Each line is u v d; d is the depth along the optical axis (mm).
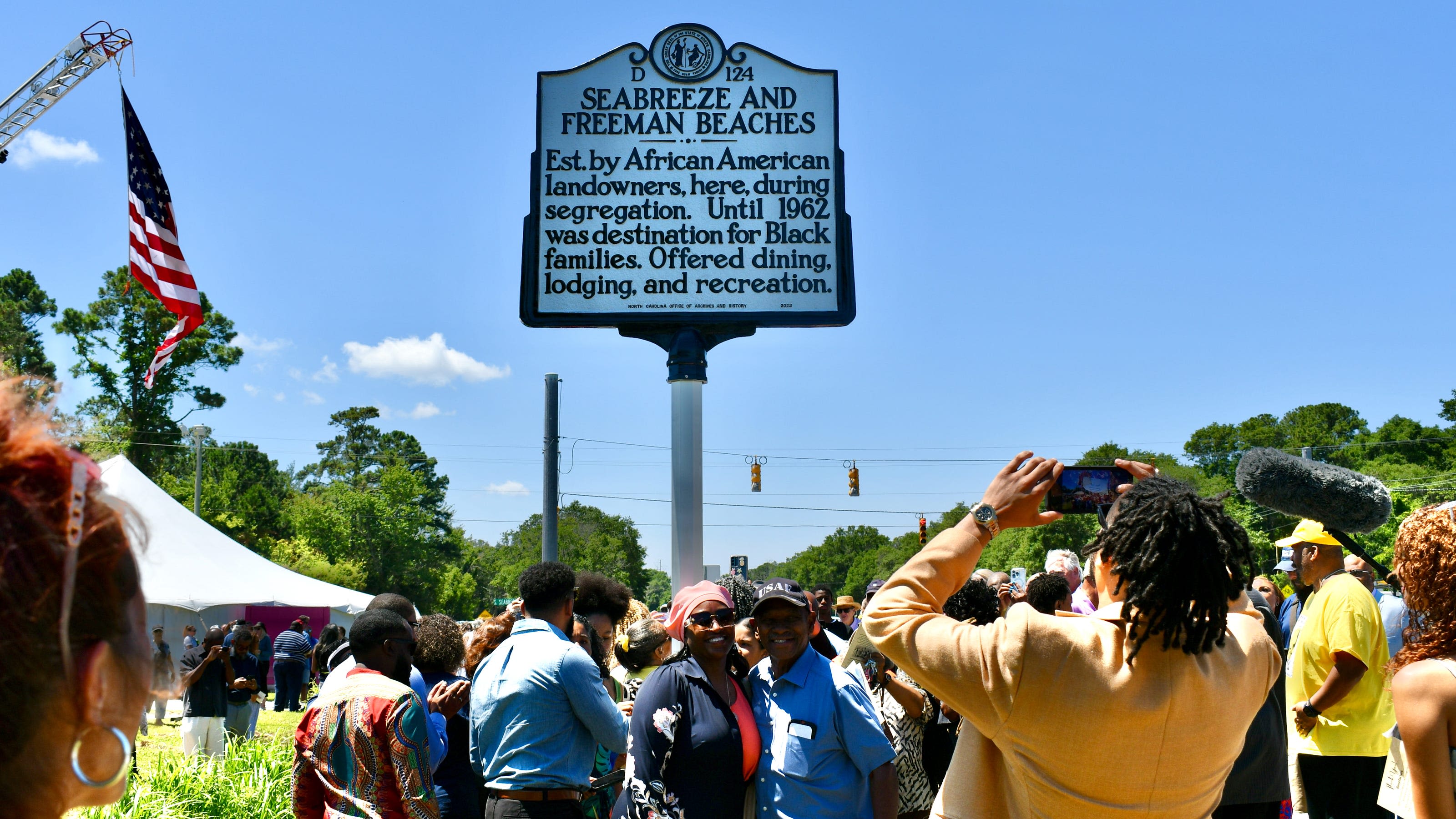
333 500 84000
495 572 122062
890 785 3785
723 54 10977
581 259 10750
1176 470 65312
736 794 3793
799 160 10883
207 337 55844
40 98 31516
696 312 10688
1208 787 2137
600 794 4906
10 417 989
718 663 3955
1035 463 2459
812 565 175375
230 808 6492
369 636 4504
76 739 963
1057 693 2068
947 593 2375
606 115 10891
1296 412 101500
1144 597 2045
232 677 10984
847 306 10680
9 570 903
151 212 13328
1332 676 4883
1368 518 2928
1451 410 95000
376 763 4121
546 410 16000
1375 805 4961
